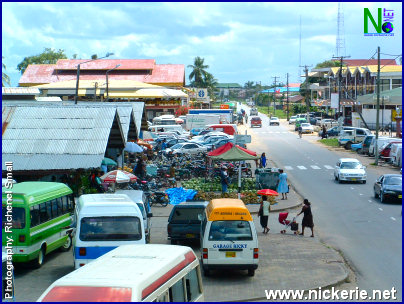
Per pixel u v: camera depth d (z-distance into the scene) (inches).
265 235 1000.9
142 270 370.9
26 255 716.7
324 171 1904.5
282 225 1102.4
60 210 834.8
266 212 1013.2
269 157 2294.5
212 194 1360.7
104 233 672.4
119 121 1294.3
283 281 710.5
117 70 4237.2
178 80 4119.1
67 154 1119.0
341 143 2652.6
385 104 3080.7
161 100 3735.2
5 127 1181.1
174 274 403.5
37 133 1168.8
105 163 1306.6
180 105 3791.8
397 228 1047.6
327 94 5142.7
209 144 2265.0
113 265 385.7
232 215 715.4
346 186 1587.1
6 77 2235.5
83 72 4247.0
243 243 708.7
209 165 1657.2
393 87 3580.2
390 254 857.5
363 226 1069.8
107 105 1338.6
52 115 1225.4
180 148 2112.5
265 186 1406.3
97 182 1167.6
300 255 843.4
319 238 975.0
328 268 767.1
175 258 415.8
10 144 1139.9
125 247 455.5
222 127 2829.7
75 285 340.2
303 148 2669.8
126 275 357.4
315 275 733.9
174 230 885.2
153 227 1076.5
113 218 677.9
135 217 680.4
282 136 3420.3
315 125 4387.3
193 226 888.3
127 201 701.3
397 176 1350.9
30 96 2145.7
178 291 410.3
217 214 716.7
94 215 676.7
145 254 423.5
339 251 882.1
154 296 358.9
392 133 3125.0
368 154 2349.9
